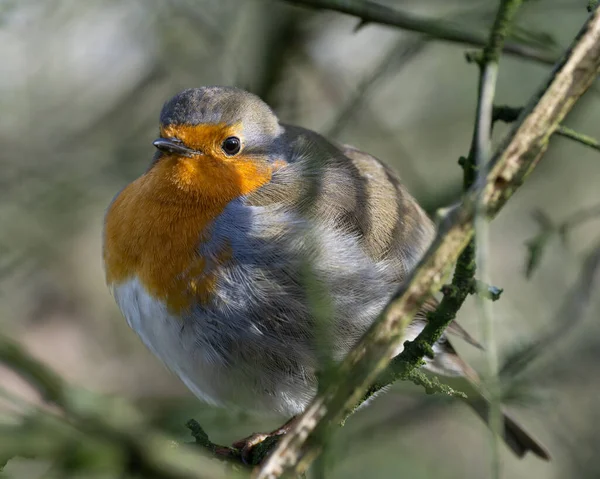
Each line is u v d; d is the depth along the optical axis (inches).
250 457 306.7
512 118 273.3
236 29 496.7
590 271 380.2
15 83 515.8
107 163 495.8
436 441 517.0
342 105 483.2
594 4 242.2
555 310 500.1
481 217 207.8
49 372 210.2
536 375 443.2
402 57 407.8
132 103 509.4
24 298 513.3
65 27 508.4
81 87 530.3
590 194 556.4
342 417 207.2
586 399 482.9
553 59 362.6
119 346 523.5
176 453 204.4
